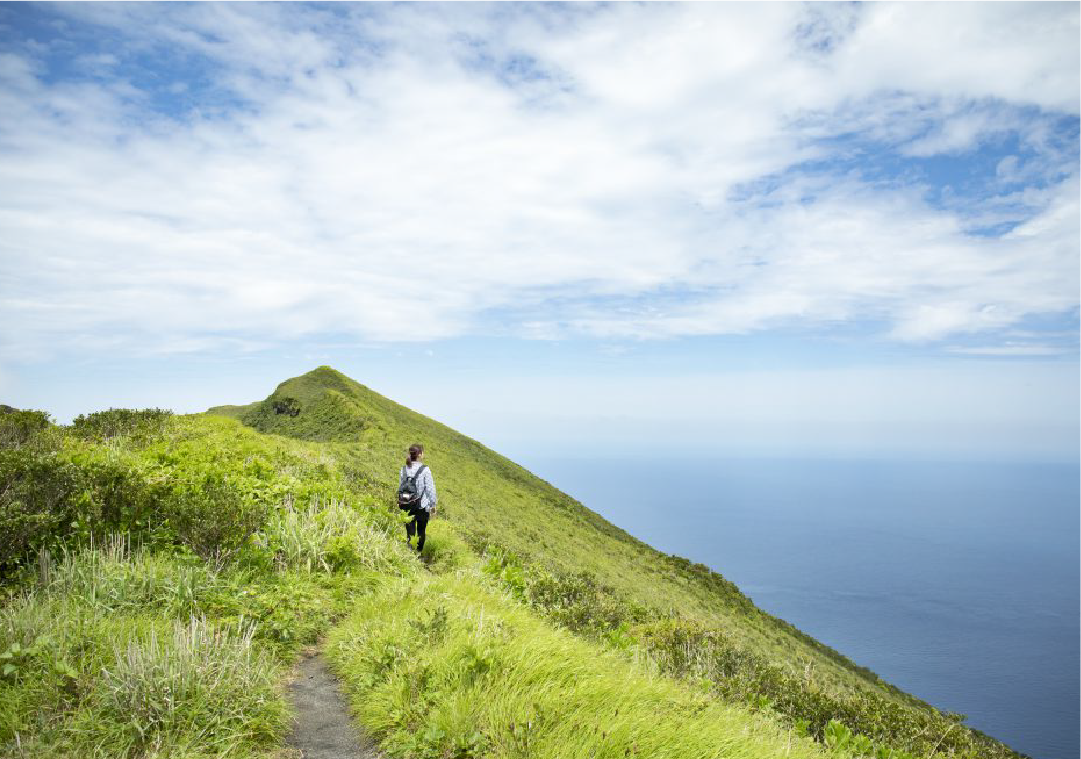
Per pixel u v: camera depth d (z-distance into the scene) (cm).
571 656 544
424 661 517
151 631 480
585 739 399
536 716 421
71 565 571
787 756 488
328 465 1833
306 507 1056
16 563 572
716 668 902
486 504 5600
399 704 469
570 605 1043
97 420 1562
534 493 7788
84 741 366
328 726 472
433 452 6600
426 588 792
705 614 4816
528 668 490
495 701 444
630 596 4122
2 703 379
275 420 7512
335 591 776
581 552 5419
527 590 1088
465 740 409
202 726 408
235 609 614
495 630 587
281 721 449
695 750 416
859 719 849
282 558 811
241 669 468
